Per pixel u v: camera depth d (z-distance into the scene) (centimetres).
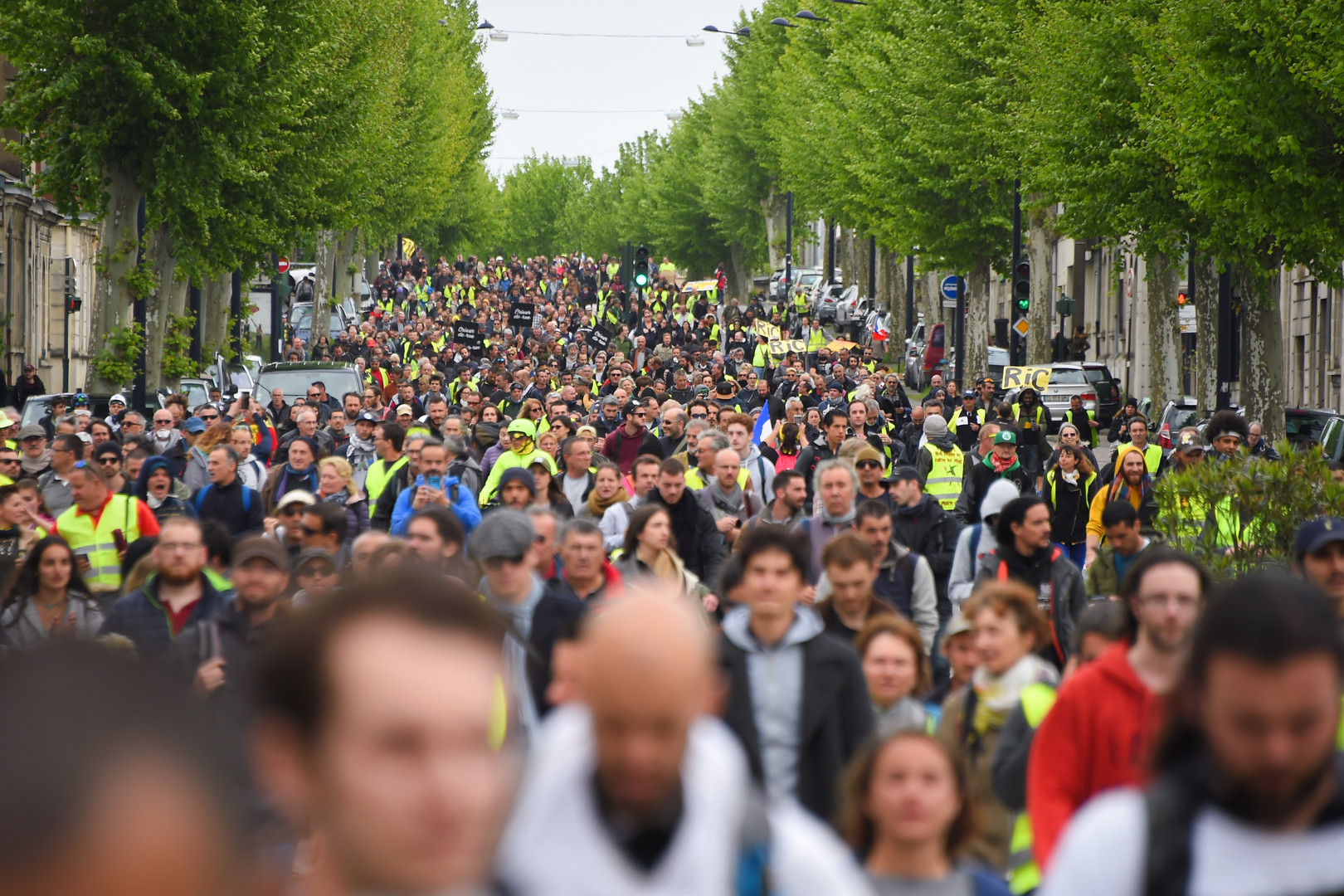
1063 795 1409
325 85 11206
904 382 17688
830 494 3003
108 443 4322
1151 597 1408
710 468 4234
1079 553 4375
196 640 1955
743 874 676
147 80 9156
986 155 13800
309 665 420
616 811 676
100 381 9712
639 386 9750
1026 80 11775
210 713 278
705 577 3309
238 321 12375
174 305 12106
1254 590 761
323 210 12338
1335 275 8194
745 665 1692
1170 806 752
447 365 14775
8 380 14725
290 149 10369
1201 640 757
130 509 3372
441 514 2364
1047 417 6888
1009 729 1612
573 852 670
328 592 455
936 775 1220
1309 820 749
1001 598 1795
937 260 14988
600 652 671
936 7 14200
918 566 2741
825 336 19038
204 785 256
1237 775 744
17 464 4275
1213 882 738
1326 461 3588
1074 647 1978
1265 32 7319
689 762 689
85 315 17888
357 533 3962
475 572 2227
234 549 2602
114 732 253
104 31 9444
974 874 1251
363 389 9525
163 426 6184
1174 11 7725
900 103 14275
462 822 417
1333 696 741
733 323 18975
